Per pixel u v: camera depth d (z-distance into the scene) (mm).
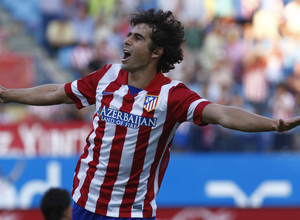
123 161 10984
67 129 27328
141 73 11188
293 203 26797
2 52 36031
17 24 37438
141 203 11250
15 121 30609
